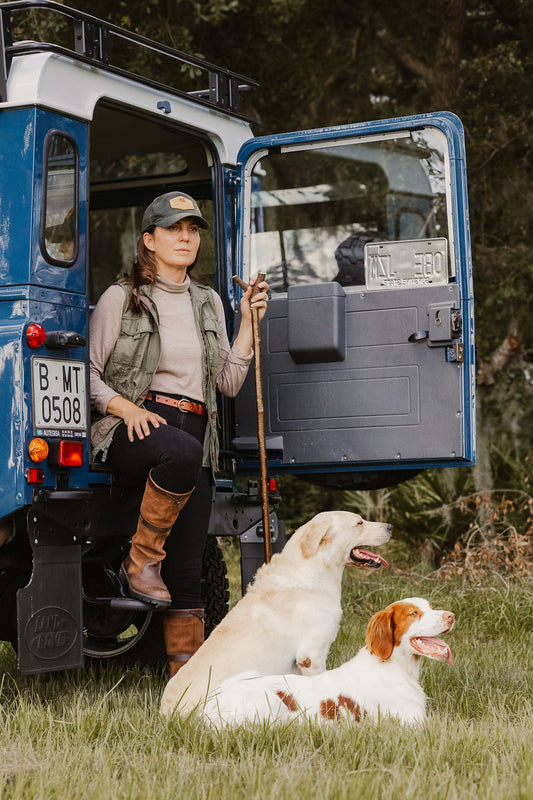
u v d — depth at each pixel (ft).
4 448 13.62
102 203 22.11
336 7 39.29
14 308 14.03
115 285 16.15
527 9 39.65
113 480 15.52
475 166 38.73
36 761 11.02
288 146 19.11
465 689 15.99
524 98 39.52
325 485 20.45
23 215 14.12
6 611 15.67
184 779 10.27
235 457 18.97
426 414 17.65
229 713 12.01
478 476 39.34
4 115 14.35
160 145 20.75
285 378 18.61
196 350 16.24
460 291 17.62
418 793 9.73
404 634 12.58
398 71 41.16
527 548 29.01
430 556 33.32
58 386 14.20
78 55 14.99
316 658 14.03
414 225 18.22
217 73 19.19
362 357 18.11
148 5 33.91
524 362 44.27
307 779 10.02
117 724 12.23
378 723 11.76
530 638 23.16
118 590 15.81
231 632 13.89
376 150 18.60
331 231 18.89
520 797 9.59
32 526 13.66
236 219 19.36
